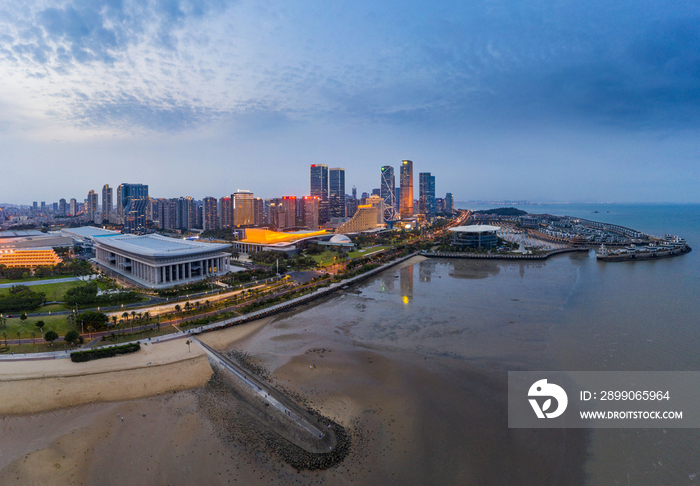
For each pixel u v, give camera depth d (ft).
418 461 302.45
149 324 586.86
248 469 294.05
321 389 406.21
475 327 589.32
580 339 536.83
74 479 285.02
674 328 579.07
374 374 438.40
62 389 395.55
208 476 287.28
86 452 311.27
